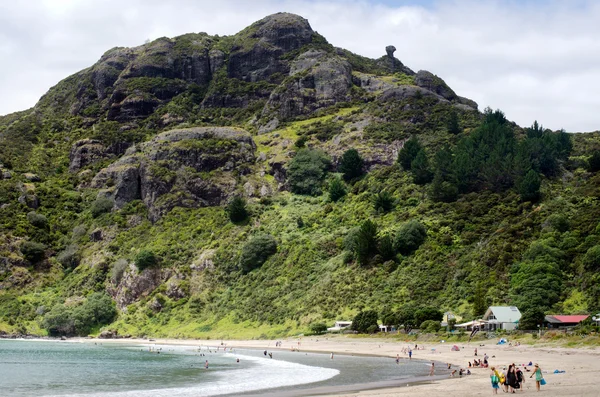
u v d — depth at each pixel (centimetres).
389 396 5041
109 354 12019
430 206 16838
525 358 8100
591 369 6431
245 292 16750
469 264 13838
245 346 13200
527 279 12294
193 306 16988
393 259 15138
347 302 14238
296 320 14488
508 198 16075
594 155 17288
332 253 16725
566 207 14662
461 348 10150
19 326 17400
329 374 7425
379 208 17612
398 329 12644
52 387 6562
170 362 9981
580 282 11956
